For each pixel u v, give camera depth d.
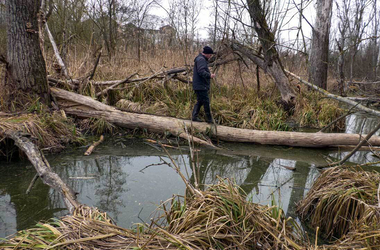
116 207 3.20
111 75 8.83
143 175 4.20
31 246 1.73
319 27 9.91
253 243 2.09
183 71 7.96
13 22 5.50
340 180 3.02
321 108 8.05
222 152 5.41
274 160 5.03
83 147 5.37
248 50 8.06
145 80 7.74
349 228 2.53
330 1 9.70
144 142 5.87
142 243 1.88
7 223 2.83
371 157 5.22
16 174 4.05
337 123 7.56
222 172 4.44
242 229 2.12
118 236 1.96
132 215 3.03
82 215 2.28
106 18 12.83
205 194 2.47
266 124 6.85
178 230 2.12
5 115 5.23
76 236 1.89
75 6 11.91
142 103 7.58
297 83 9.08
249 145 5.89
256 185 3.96
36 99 5.77
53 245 1.72
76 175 4.10
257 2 6.64
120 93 7.87
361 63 19.22
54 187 3.12
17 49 5.62
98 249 1.80
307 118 7.86
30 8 5.54
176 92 8.30
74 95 6.49
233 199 2.33
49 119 5.30
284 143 5.75
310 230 2.86
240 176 4.29
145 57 10.52
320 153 5.48
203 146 5.73
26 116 5.23
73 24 12.05
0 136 4.44
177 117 6.54
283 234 2.08
